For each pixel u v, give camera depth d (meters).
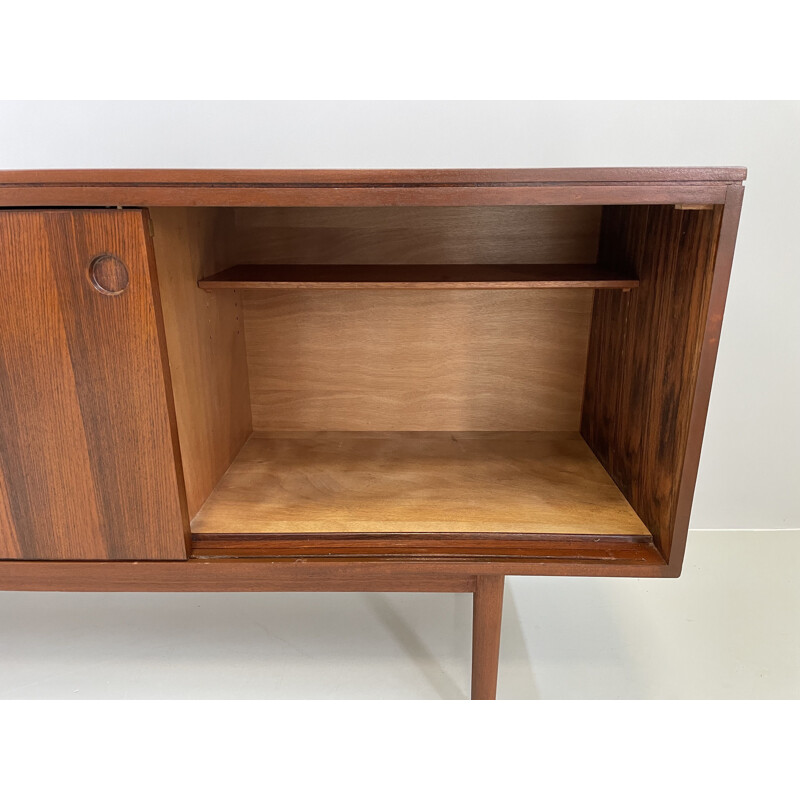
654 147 1.33
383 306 1.30
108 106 1.31
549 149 1.34
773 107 1.29
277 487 1.12
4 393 0.85
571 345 1.32
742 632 1.25
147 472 0.89
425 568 0.92
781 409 1.50
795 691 1.09
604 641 1.23
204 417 1.07
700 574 1.44
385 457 1.26
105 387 0.85
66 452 0.88
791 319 1.43
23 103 1.30
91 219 0.78
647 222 0.99
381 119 1.32
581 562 0.92
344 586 0.95
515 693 1.08
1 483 0.90
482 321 1.31
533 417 1.38
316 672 1.16
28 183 0.77
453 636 1.27
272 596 1.41
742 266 1.39
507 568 0.92
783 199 1.34
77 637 1.26
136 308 0.81
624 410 1.10
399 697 1.10
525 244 1.25
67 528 0.92
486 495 1.09
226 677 1.15
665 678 1.12
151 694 1.10
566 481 1.16
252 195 0.78
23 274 0.80
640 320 1.02
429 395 1.36
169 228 0.89
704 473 1.57
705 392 0.83
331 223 1.24
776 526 1.62
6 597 1.39
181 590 0.95
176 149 1.34
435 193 0.78
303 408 1.37
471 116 1.32
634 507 1.05
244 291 1.30
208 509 1.04
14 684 1.12
